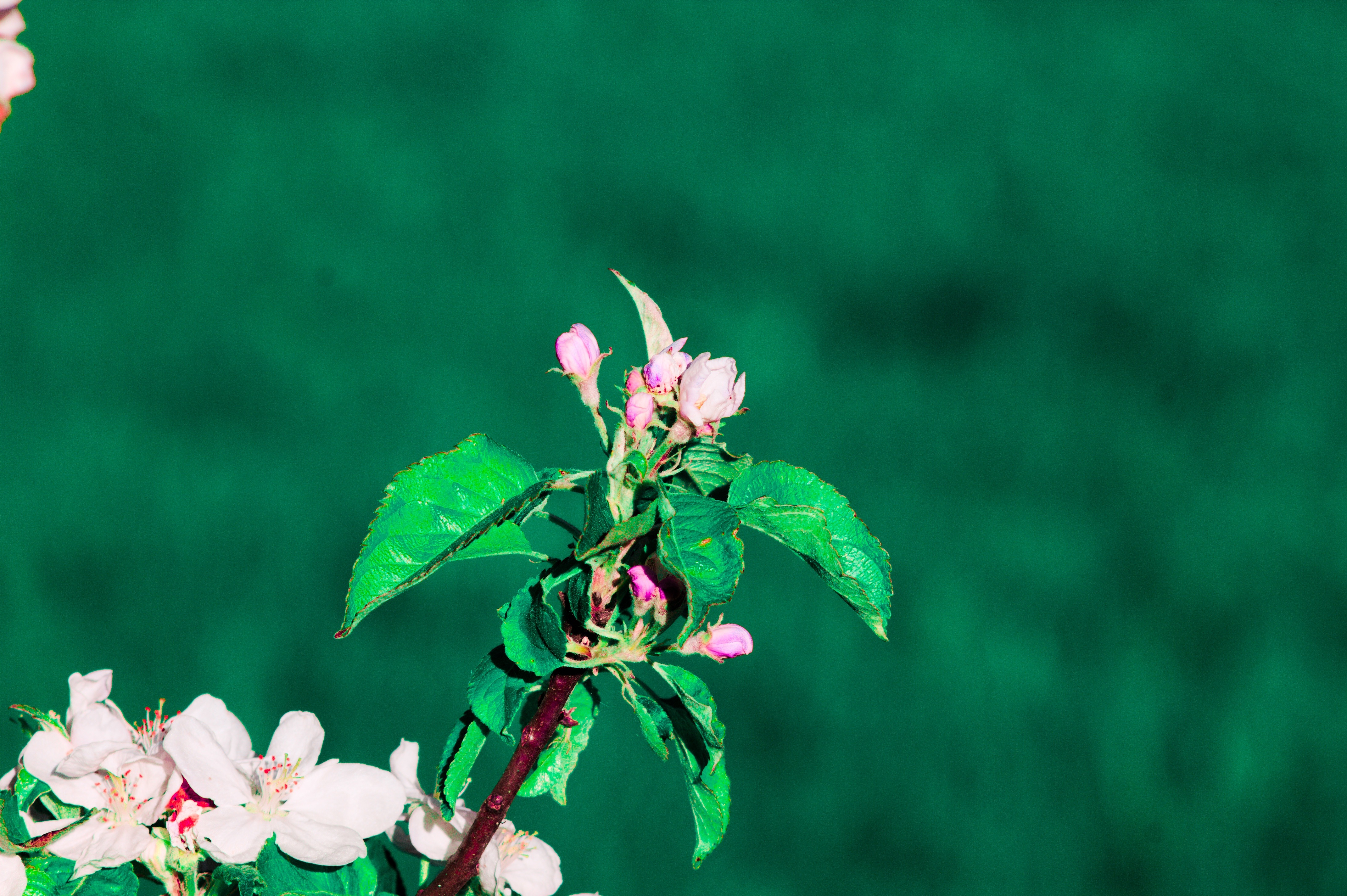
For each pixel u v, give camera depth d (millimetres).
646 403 802
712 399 802
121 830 805
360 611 792
